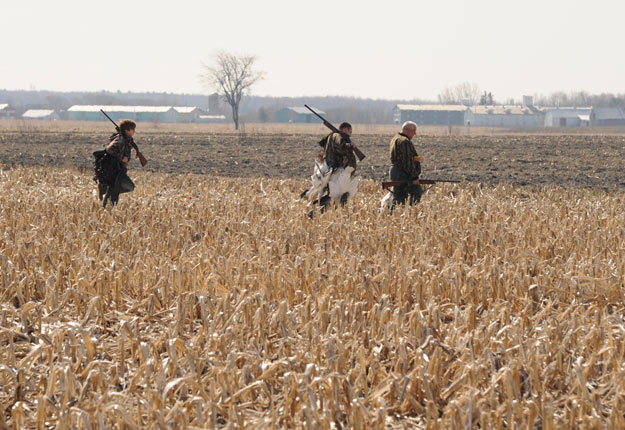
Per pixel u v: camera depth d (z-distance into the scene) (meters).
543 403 8.32
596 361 9.76
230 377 8.95
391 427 8.57
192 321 11.70
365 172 42.69
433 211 20.17
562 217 20.44
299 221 18.72
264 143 81.50
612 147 76.38
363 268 12.88
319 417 7.84
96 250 15.55
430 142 87.50
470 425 7.80
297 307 11.86
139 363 10.09
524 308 11.70
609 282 12.91
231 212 20.42
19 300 12.81
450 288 12.85
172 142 82.44
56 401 8.96
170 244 15.99
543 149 71.88
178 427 7.88
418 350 9.28
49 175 34.31
